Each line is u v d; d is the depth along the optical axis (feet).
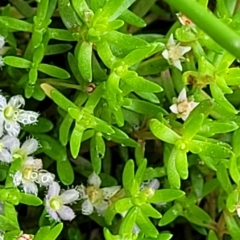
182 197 0.43
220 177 0.41
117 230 0.44
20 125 0.42
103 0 0.38
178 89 0.43
